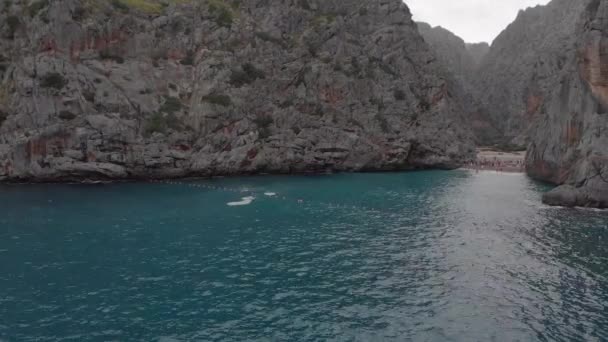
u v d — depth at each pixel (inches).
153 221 1964.8
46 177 2940.5
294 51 4008.4
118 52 3331.7
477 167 4434.1
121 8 3474.4
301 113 3843.5
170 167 3196.4
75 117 3004.4
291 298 1187.3
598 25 2620.6
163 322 1045.2
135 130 3120.1
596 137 2488.9
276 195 2664.9
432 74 4909.0
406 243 1695.4
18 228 1819.6
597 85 2620.6
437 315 1098.7
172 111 3371.1
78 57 3154.5
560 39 6402.6
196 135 3366.1
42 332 991.0
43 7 3144.7
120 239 1684.3
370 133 4101.9
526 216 2151.8
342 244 1674.5
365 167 4050.2
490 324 1053.8
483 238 1764.3
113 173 3021.7
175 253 1535.4
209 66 3540.8
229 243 1662.2
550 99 3580.2
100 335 981.8
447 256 1541.6
